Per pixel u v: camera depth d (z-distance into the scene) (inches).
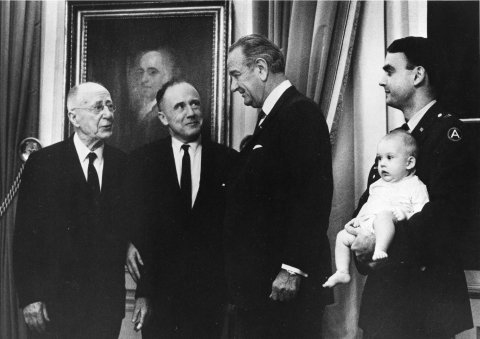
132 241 164.1
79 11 176.7
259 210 141.7
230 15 170.1
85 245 165.9
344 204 162.7
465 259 155.5
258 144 142.8
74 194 167.5
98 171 168.2
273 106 144.9
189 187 163.6
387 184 141.1
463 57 162.1
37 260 166.4
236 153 165.2
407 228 136.5
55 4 178.5
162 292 161.3
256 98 146.8
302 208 138.6
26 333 170.2
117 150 170.4
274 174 140.8
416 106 146.6
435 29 164.1
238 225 143.4
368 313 143.7
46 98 176.4
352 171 163.3
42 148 171.0
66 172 168.6
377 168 150.4
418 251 136.2
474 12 162.9
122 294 164.7
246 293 142.3
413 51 146.4
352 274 160.9
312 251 138.9
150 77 172.7
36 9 177.6
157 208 164.1
